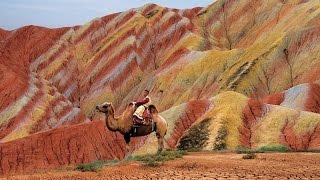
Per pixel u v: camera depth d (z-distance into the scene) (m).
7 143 82.50
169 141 75.88
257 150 32.25
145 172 16.77
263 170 16.80
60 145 82.94
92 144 83.94
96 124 87.56
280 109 72.69
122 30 191.75
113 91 167.75
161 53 181.62
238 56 136.38
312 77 112.12
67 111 135.62
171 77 143.75
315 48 119.81
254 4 196.00
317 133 65.38
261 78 120.81
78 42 199.12
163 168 17.70
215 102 78.56
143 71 174.75
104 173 16.86
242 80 121.12
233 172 16.36
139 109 20.89
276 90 116.19
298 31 126.56
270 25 172.88
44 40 198.50
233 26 195.38
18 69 158.38
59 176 16.44
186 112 80.19
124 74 172.00
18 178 16.30
